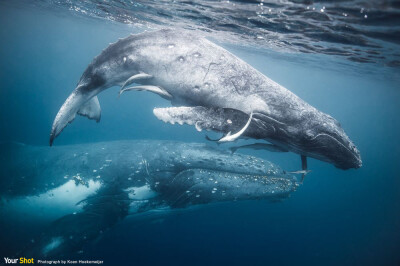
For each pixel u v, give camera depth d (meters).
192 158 11.63
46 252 9.13
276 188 11.64
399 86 37.59
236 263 14.97
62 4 24.39
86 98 6.02
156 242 15.57
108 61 5.33
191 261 14.40
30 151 13.29
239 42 22.64
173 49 4.75
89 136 41.47
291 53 24.66
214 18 14.95
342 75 37.97
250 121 4.40
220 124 4.47
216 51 4.68
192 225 17.61
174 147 12.15
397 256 20.59
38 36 99.44
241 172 11.55
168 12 15.86
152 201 11.70
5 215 12.84
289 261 16.58
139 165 11.65
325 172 40.72
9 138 38.47
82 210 11.52
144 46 4.92
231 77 4.56
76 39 78.88
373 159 66.12
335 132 4.55
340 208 28.03
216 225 18.23
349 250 20.28
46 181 11.80
